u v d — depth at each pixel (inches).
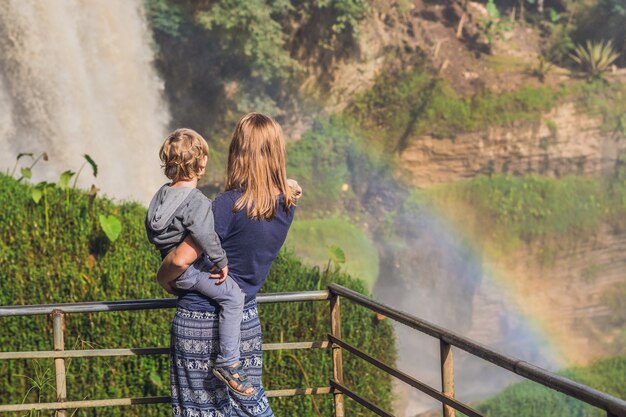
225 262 126.0
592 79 1382.9
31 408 157.8
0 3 871.1
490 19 1433.3
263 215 127.0
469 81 1353.3
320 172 1284.4
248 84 1199.6
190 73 1155.3
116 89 985.5
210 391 130.7
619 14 1459.2
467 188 1306.6
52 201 279.4
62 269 271.7
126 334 270.8
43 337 265.0
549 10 1525.6
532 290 1284.4
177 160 127.4
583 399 101.9
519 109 1338.6
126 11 1018.7
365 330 292.2
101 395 267.0
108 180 936.9
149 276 275.4
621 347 1273.4
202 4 1123.9
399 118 1323.8
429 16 1416.1
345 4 1240.8
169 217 124.9
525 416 739.4
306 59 1277.1
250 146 127.6
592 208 1326.3
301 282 286.8
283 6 1173.7
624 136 1358.3
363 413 288.8
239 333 129.3
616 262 1338.6
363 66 1317.7
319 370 285.6
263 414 135.0
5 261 269.9
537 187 1318.9
